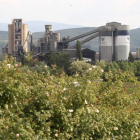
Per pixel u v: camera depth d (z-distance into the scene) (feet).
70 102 60.03
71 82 64.39
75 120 57.26
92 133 60.08
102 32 561.43
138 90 89.20
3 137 48.11
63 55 456.04
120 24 564.30
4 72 58.95
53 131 56.59
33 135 52.54
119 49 561.02
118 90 73.72
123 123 64.28
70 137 58.54
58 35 591.37
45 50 581.12
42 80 66.80
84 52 593.01
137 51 614.75
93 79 69.72
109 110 66.74
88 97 60.85
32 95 59.31
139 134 63.57
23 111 58.03
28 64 375.66
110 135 62.08
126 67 427.33
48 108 58.18
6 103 55.36
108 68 422.00
